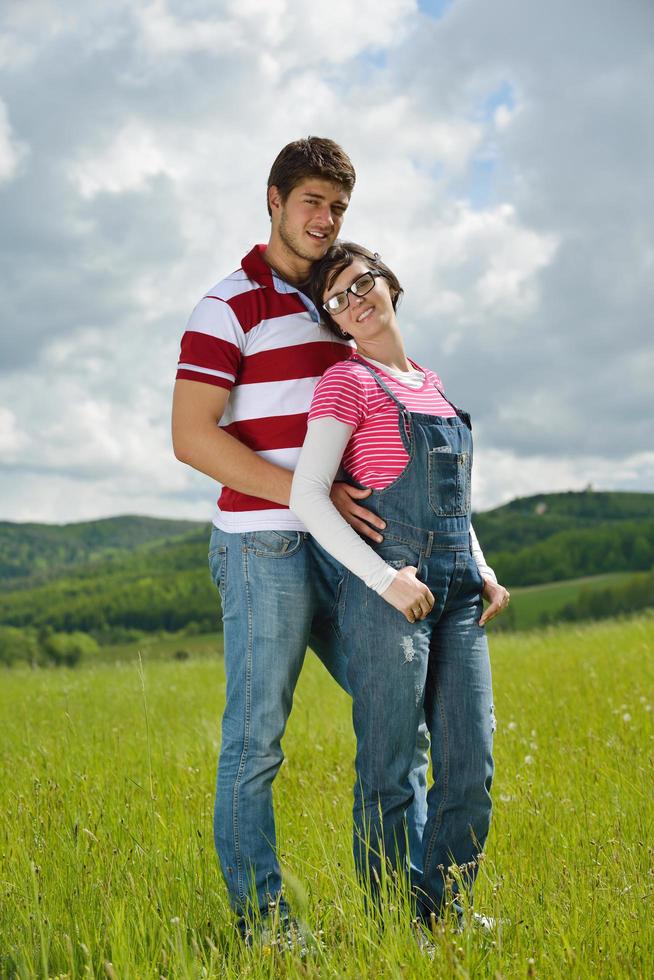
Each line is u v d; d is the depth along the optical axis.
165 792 4.77
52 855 3.59
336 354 3.47
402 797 3.10
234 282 3.45
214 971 2.73
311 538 3.36
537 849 3.59
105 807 4.30
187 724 8.16
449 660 3.15
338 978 2.51
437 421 3.16
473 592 3.22
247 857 3.23
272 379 3.38
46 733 7.45
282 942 2.79
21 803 4.35
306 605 3.33
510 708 7.19
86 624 110.31
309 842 3.78
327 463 3.08
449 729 3.11
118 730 7.52
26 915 3.01
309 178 3.35
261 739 3.28
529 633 15.91
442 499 3.11
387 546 3.08
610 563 99.75
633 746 5.26
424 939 2.80
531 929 2.79
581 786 4.42
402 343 3.34
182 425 3.34
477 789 3.09
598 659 9.77
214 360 3.35
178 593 116.06
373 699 3.05
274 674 3.28
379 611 3.04
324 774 5.21
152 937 2.87
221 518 3.45
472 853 3.12
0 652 95.69
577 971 2.49
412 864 3.31
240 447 3.30
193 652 18.84
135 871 3.39
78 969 2.82
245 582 3.31
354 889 2.96
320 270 3.27
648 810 3.91
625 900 2.92
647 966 2.51
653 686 7.50
